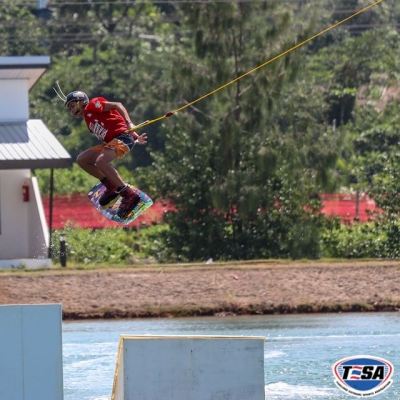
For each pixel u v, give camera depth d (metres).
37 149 128.25
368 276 110.50
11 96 136.38
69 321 100.62
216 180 144.38
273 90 143.25
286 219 143.25
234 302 103.69
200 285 108.69
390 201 143.25
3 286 108.31
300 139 144.00
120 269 117.25
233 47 145.00
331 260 130.62
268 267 115.94
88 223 173.50
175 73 145.25
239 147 143.50
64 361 78.62
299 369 72.81
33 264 125.25
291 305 103.06
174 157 149.00
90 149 53.84
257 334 88.19
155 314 102.00
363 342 82.69
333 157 143.38
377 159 184.00
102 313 102.00
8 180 134.88
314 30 144.00
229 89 144.88
